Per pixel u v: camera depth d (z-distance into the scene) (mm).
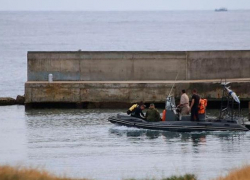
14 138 87438
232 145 82500
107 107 109312
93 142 84688
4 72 177250
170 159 75312
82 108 109500
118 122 91875
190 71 114688
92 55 114375
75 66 114375
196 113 89938
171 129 89500
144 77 114812
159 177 64688
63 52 114188
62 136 88250
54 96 109312
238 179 55344
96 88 109125
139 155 77500
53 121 98562
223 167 70500
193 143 83938
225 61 114938
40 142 84812
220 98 108625
